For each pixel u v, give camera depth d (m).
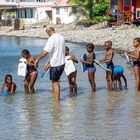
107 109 15.58
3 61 37.66
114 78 19.86
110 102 16.95
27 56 19.64
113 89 20.27
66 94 19.17
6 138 12.07
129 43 49.94
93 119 14.05
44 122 13.77
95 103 16.80
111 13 73.56
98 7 83.31
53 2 111.88
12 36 81.06
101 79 24.39
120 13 70.62
